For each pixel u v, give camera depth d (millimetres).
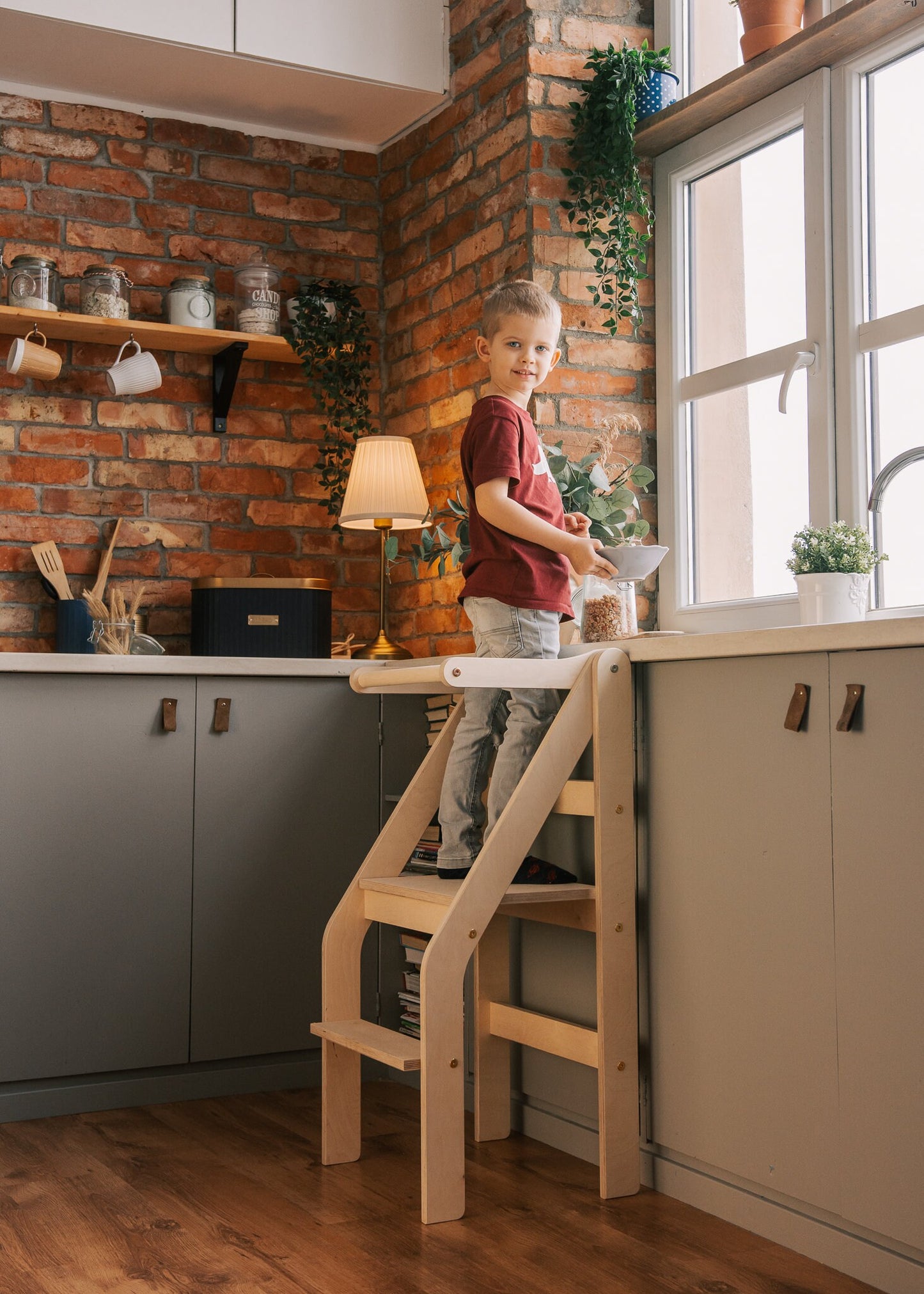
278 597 3000
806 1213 1814
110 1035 2590
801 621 2051
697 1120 2000
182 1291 1684
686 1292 1681
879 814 1689
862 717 1722
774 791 1867
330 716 2836
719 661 1978
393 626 3396
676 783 2062
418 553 2877
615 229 2775
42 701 2561
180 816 2674
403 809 2379
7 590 3076
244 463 3346
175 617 3248
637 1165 2076
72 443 3162
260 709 2766
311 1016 2791
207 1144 2346
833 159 2447
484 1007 2375
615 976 2076
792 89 2521
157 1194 2064
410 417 3314
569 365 2777
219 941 2703
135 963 2617
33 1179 2139
